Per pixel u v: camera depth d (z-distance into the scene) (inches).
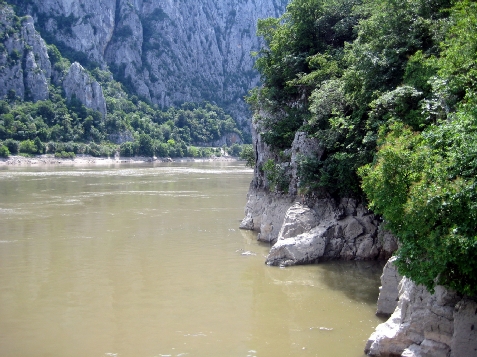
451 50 571.5
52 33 6441.9
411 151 493.7
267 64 1286.9
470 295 420.2
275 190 1085.8
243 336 550.6
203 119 7322.8
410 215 437.4
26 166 3956.7
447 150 466.6
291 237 884.6
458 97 567.8
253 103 1327.5
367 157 780.0
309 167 921.5
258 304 656.4
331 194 929.5
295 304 655.1
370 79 788.6
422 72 683.4
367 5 1069.1
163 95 7549.2
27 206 1581.0
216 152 6594.5
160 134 6215.6
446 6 791.1
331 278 768.9
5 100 4886.8
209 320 600.1
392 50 769.6
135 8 7864.2
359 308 636.1
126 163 4950.8
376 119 753.6
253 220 1198.3
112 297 686.5
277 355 501.7
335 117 842.8
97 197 1838.1
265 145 1200.2
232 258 909.8
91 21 6860.2
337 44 1172.5
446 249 391.9
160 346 524.4
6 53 5093.5
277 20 1333.7
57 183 2388.0
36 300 671.8
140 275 797.2
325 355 500.4
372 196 553.9
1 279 772.0
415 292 478.3
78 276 790.5
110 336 550.3
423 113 595.8
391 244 820.0
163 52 7829.7
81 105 5442.9
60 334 555.2
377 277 772.0
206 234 1145.4
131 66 7249.0
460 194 396.5
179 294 700.7
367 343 503.2
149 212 1480.1
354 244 870.4
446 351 443.2
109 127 5565.9
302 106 1102.4
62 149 4598.9
